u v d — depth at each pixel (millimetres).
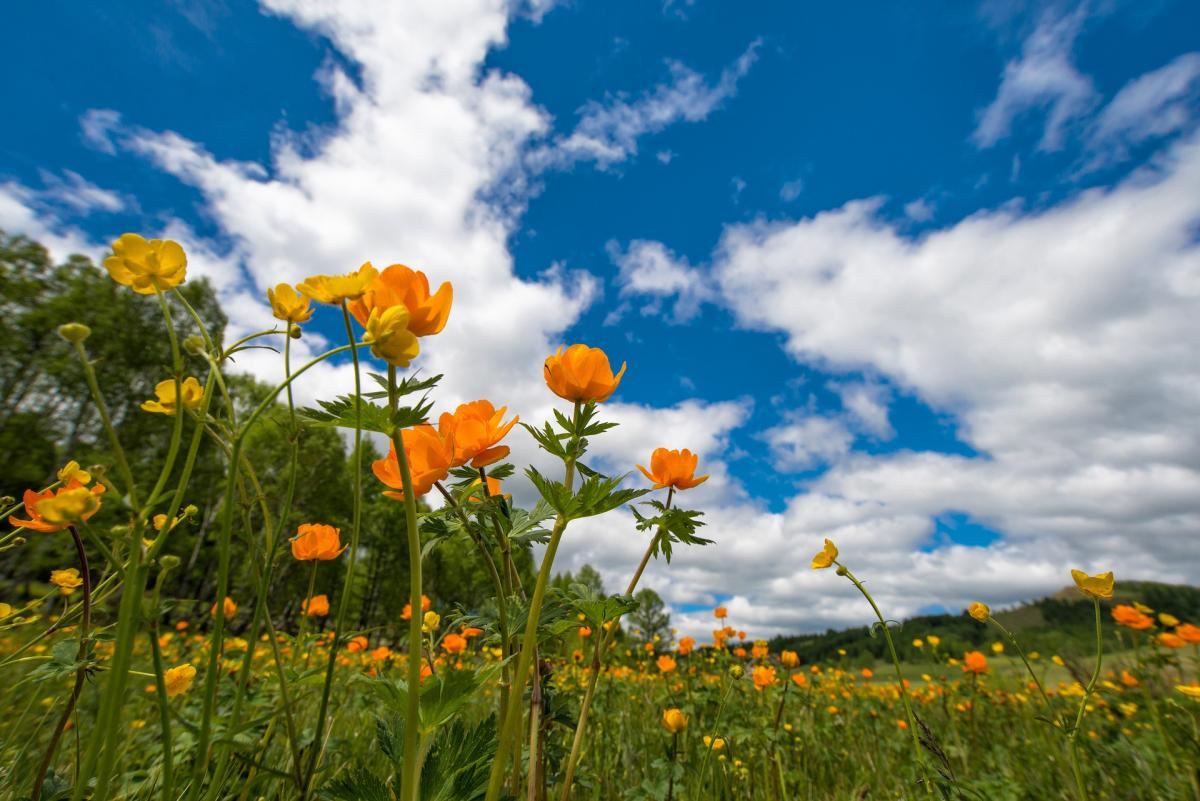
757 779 2895
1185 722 3023
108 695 877
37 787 1255
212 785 1182
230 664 2410
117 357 23688
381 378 1078
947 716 4664
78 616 1436
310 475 20016
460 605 1675
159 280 1017
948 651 5516
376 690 1117
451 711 1120
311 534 1721
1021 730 4129
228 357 1186
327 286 1135
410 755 988
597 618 1584
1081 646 4047
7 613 1625
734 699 4219
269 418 1293
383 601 24938
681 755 2914
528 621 1192
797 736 3693
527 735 1702
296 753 1378
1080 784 1716
